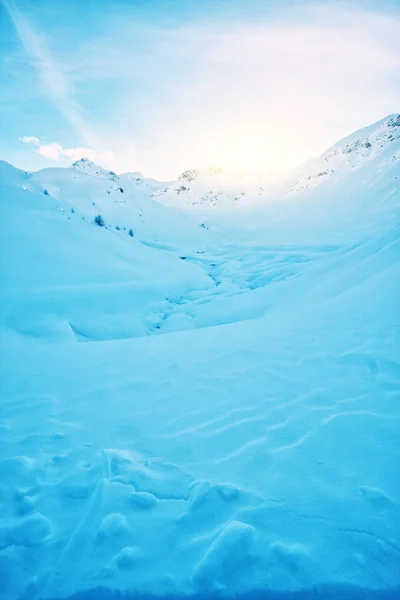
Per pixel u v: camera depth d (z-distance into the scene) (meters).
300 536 1.72
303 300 8.55
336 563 1.56
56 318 8.87
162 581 1.58
